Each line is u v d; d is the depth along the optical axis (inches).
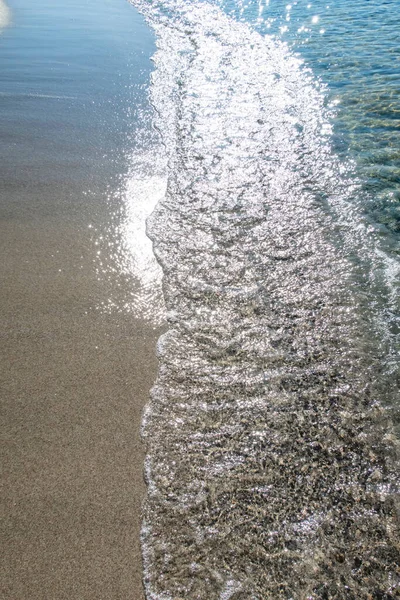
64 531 96.3
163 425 116.2
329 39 418.6
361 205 200.4
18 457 109.0
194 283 158.9
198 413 119.0
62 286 155.8
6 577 89.7
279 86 321.7
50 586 88.5
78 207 195.5
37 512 99.3
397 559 93.0
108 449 111.0
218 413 119.0
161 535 96.0
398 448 112.1
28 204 195.9
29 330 140.0
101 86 319.9
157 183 213.0
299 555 93.4
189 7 549.3
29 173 218.1
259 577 90.3
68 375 127.6
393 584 89.7
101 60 367.9
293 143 249.4
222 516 99.0
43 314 145.3
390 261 169.2
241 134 257.1
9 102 291.0
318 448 111.6
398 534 96.7
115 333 140.5
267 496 102.3
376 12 495.8
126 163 229.0
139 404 121.0
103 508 100.1
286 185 213.2
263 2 568.1
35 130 258.7
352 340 138.9
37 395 122.4
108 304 150.0
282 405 121.0
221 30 456.1
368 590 89.0
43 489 103.1
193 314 147.5
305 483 104.7
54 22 463.5
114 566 91.4
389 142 251.0
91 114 280.2
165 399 122.3
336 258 170.2
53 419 116.9
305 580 90.0
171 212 193.3
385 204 201.5
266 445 112.0
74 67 351.9
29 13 494.6
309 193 207.6
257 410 119.7
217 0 585.6
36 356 132.5
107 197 202.5
